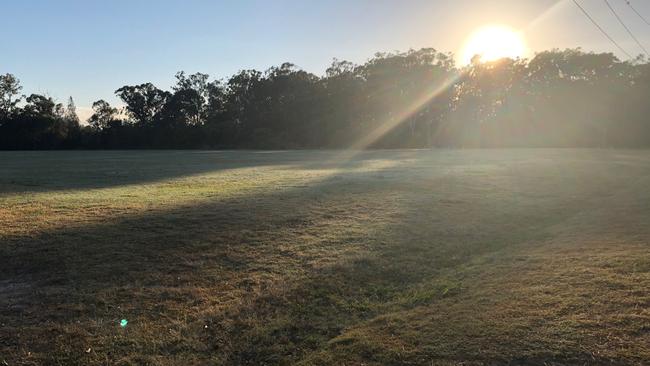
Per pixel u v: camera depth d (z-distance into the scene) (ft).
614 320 14.70
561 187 51.11
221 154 167.53
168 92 304.91
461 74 254.68
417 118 261.03
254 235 28.35
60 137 269.85
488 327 14.80
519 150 172.04
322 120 267.39
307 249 25.49
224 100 306.96
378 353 13.67
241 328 16.07
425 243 26.63
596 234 27.20
